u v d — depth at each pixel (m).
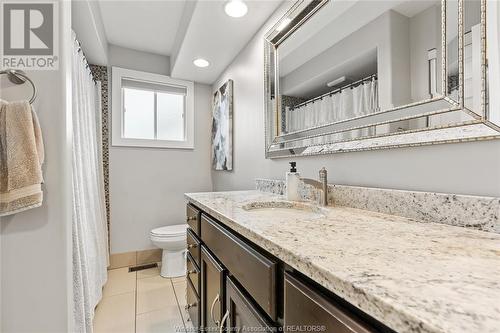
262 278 0.62
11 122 0.75
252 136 1.92
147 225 2.58
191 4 1.68
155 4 1.85
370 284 0.34
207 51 2.12
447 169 0.74
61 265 0.84
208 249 1.10
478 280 0.36
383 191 0.90
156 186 2.63
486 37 0.66
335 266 0.41
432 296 0.31
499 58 0.63
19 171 0.74
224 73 2.49
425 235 0.60
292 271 0.54
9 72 0.76
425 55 0.80
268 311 0.60
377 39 0.96
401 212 0.83
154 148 2.63
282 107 1.54
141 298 1.88
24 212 0.81
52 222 0.83
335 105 1.16
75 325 1.23
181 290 2.00
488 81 0.65
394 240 0.56
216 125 2.67
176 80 2.72
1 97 0.79
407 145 0.84
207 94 2.92
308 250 0.49
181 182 2.76
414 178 0.83
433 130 0.77
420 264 0.42
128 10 1.91
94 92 2.22
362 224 0.72
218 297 0.92
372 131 0.98
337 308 0.40
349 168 1.09
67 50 0.88
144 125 2.72
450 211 0.71
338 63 1.14
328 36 1.20
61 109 0.85
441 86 0.76
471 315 0.27
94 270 1.69
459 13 0.72
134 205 2.53
